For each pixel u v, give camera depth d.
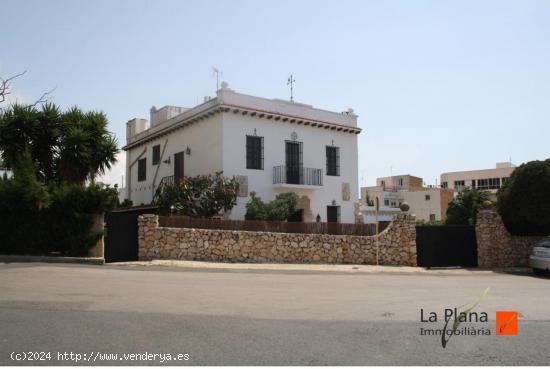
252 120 21.98
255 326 6.59
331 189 24.67
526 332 6.70
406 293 10.38
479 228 19.27
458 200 27.95
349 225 18.81
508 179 21.02
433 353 5.50
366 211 39.00
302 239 17.84
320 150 24.50
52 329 6.11
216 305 8.12
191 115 23.25
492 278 15.09
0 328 6.10
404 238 18.59
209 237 16.42
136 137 29.36
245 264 16.14
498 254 19.34
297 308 8.10
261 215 19.39
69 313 7.06
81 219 14.37
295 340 5.88
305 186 23.02
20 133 16.55
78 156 16.72
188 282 11.01
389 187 52.72
